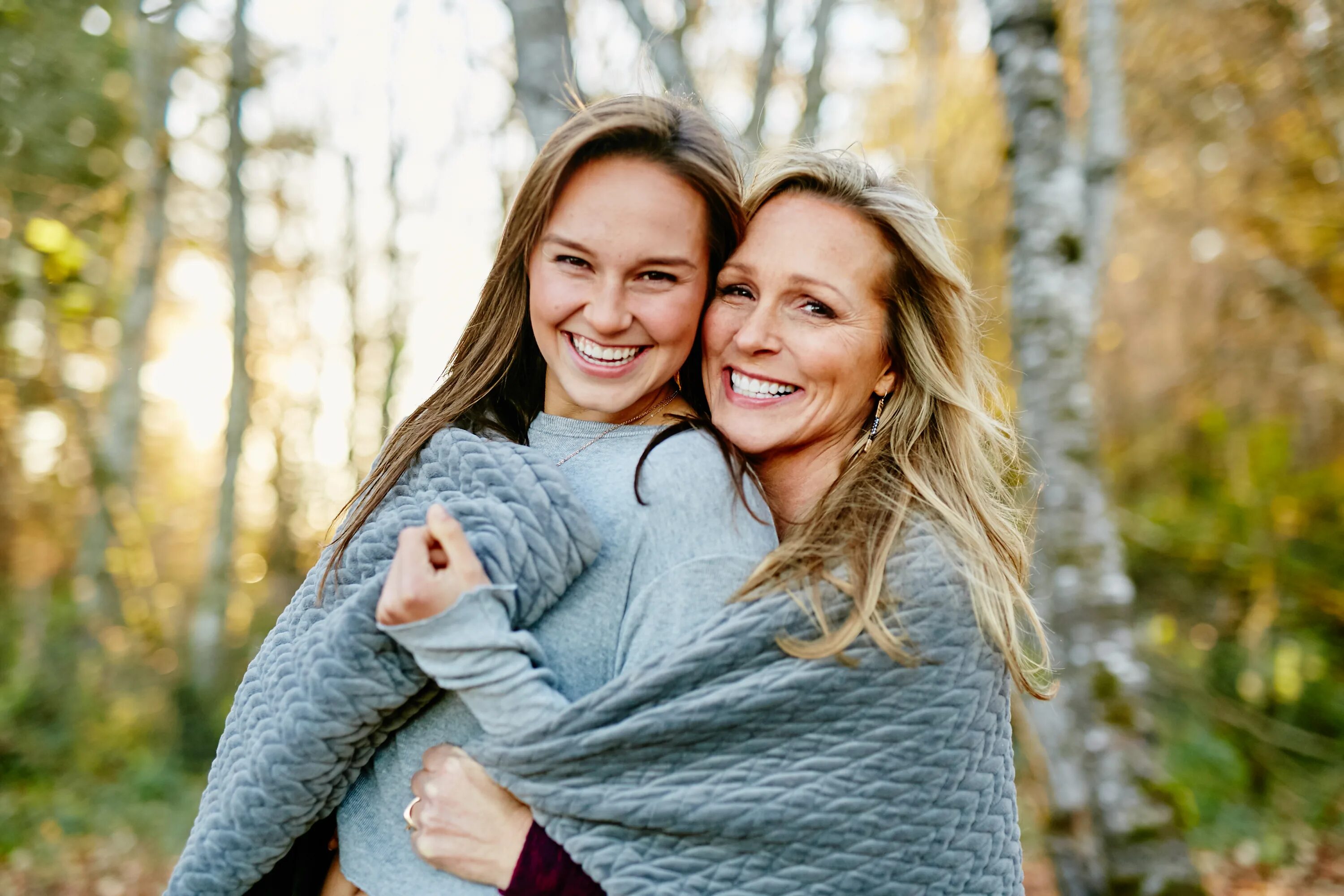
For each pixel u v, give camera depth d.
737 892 1.17
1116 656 3.18
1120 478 10.74
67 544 11.88
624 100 1.41
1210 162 9.87
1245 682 7.79
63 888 6.12
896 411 1.49
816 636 1.23
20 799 7.31
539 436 1.48
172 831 7.11
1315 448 9.93
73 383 10.91
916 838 1.21
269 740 1.25
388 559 1.32
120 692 8.93
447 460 1.38
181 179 11.42
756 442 1.47
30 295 9.45
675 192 1.36
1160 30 8.83
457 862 1.22
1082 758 3.14
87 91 9.02
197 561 14.80
